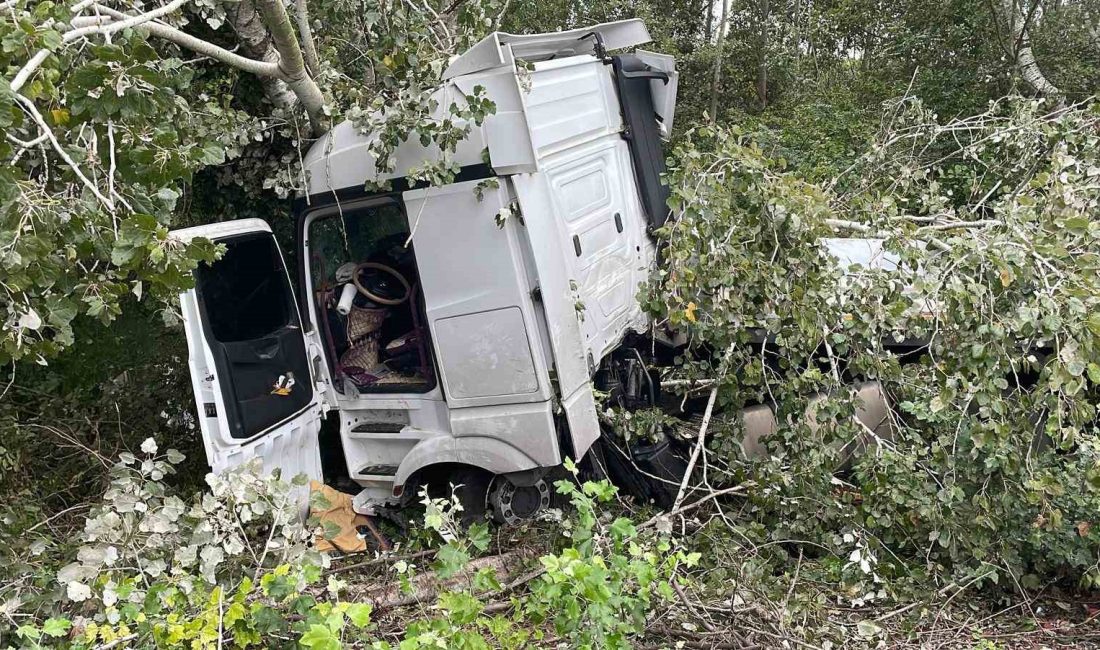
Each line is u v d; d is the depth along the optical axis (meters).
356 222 4.76
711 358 4.50
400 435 4.73
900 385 4.01
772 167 4.64
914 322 3.85
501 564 4.04
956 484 3.78
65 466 4.95
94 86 2.53
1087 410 3.32
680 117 12.81
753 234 4.01
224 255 4.23
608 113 5.27
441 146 4.04
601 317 4.82
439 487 4.78
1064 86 9.53
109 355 5.68
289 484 3.42
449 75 4.31
